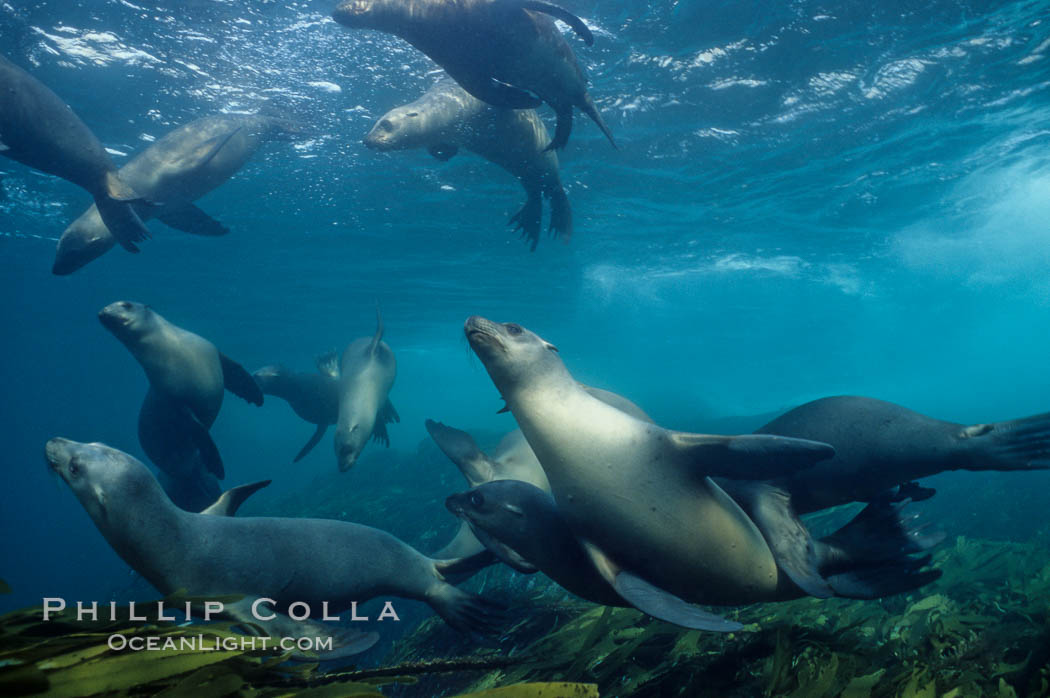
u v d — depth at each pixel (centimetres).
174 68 1216
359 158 1612
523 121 920
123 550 459
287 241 2305
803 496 464
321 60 1181
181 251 2381
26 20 1082
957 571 546
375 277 2886
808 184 2081
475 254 2597
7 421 8919
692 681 350
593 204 2091
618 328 4791
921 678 302
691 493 371
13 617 248
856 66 1384
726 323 4694
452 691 442
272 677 254
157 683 211
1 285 2942
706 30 1194
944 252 3341
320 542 514
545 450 380
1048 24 1281
